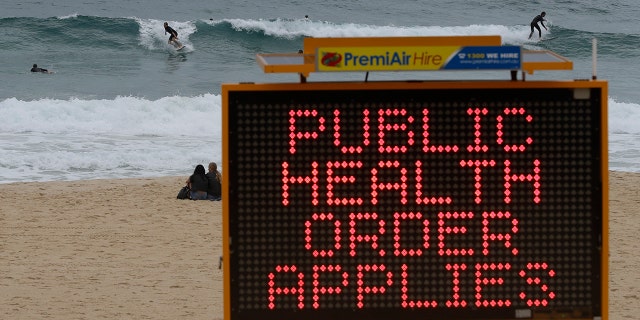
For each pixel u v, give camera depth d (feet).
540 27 459.73
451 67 49.80
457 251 51.26
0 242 130.52
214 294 102.78
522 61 49.80
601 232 50.78
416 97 50.75
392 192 51.06
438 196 51.06
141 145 221.66
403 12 485.15
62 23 417.69
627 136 239.91
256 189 50.85
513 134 50.70
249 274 51.16
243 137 50.67
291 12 478.59
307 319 51.31
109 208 154.81
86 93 332.39
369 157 50.90
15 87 339.36
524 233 51.08
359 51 49.80
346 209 51.06
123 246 128.57
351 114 50.70
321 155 50.85
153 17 461.78
